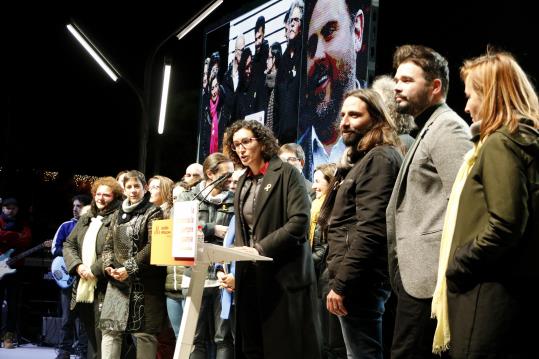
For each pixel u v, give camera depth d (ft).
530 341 6.98
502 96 7.46
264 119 23.31
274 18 23.34
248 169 12.34
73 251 17.47
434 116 9.00
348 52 19.11
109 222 17.02
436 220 8.49
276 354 11.27
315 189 14.67
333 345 12.59
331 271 10.59
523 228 6.91
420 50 9.27
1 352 24.23
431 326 8.39
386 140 10.54
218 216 15.51
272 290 11.41
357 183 10.27
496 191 6.97
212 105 27.35
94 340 17.46
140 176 16.26
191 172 17.57
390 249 9.09
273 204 11.72
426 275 8.40
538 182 7.06
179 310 15.55
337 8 19.75
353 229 10.43
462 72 8.05
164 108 26.76
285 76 22.27
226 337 14.89
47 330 26.30
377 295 10.32
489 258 6.98
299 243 11.57
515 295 7.00
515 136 7.14
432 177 8.64
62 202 38.06
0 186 38.17
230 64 26.20
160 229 10.33
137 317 15.10
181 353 9.89
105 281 16.47
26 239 26.99
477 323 7.07
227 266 14.88
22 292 28.04
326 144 19.65
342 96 19.19
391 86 12.49
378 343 10.39
